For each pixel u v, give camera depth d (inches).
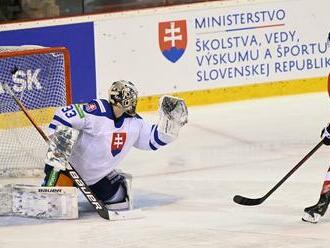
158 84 1037.2
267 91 1055.0
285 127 899.4
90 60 1029.8
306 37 1058.1
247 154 797.9
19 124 754.8
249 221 573.3
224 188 678.5
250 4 1042.7
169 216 595.5
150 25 1031.6
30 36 1019.3
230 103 1043.9
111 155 595.2
